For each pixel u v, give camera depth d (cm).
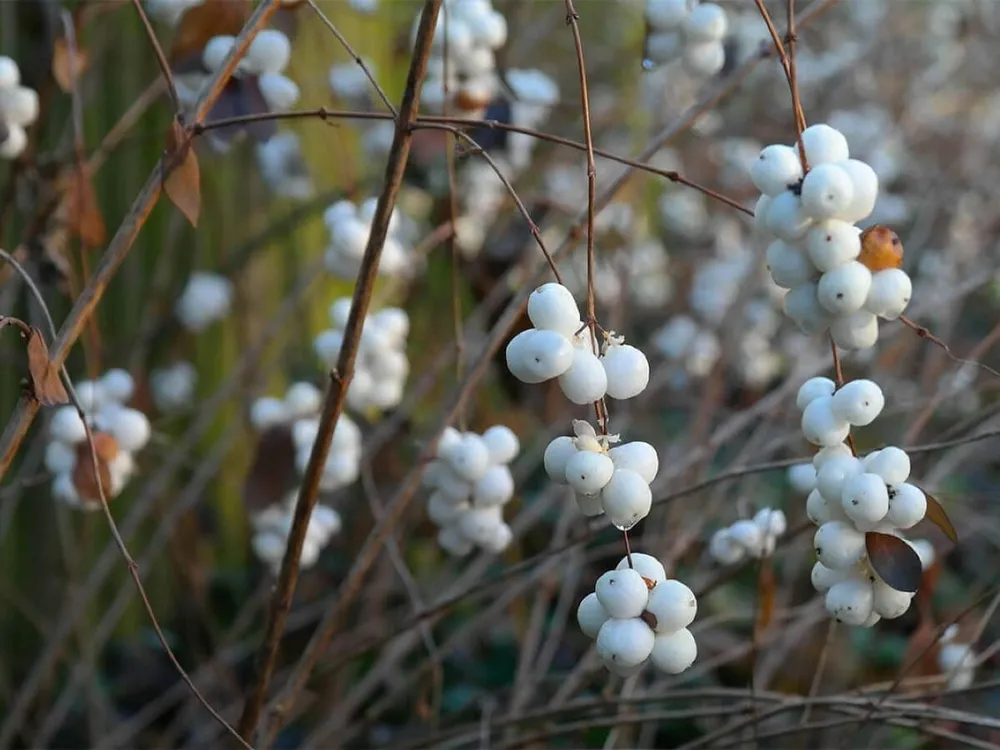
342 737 83
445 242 95
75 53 76
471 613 110
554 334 56
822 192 56
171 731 96
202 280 103
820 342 108
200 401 117
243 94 69
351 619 109
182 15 70
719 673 103
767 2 111
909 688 75
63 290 79
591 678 80
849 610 58
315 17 96
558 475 57
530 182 117
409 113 61
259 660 68
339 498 108
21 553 109
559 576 97
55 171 79
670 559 80
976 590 105
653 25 71
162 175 65
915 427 78
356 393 76
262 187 119
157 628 62
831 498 58
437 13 60
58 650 90
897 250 57
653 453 57
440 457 70
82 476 71
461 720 100
